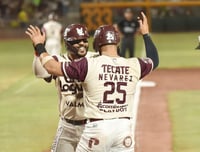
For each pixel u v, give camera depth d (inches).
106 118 579.5
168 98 1562.5
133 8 4121.6
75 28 636.1
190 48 3075.8
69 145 690.2
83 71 573.6
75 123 677.3
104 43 594.9
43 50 585.9
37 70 652.7
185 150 1002.1
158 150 999.6
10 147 1048.8
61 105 679.7
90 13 4067.4
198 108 1402.6
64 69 569.9
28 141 1095.0
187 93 1651.1
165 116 1307.8
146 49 620.1
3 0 4571.9
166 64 2428.6
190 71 2190.0
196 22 4138.8
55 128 1206.9
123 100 585.3
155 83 1847.9
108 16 4057.6
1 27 4323.3
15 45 3575.3
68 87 663.8
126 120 586.9
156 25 4148.6
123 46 2241.6
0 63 2578.7
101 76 578.9
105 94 579.2
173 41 3508.9
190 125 1210.0
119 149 584.4
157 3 4042.8
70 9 4584.2
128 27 2231.8
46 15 4456.2
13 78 2054.6
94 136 577.6
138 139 1082.7
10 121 1286.9
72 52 640.4
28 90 1754.4
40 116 1339.8
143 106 1435.8
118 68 586.9
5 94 1684.3
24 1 4653.1
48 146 1053.2
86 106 588.4
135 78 594.6
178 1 4266.7
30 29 593.9
